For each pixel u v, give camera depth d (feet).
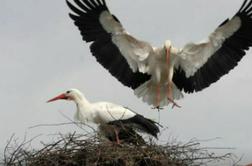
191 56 52.54
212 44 52.08
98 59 51.44
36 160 40.11
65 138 40.83
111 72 51.90
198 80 52.70
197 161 40.60
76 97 47.29
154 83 52.49
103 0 50.37
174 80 53.47
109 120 45.24
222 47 51.98
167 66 51.93
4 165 40.04
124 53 51.93
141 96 52.85
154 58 51.98
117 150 40.45
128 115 45.01
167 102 52.65
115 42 51.65
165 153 40.81
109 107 45.75
